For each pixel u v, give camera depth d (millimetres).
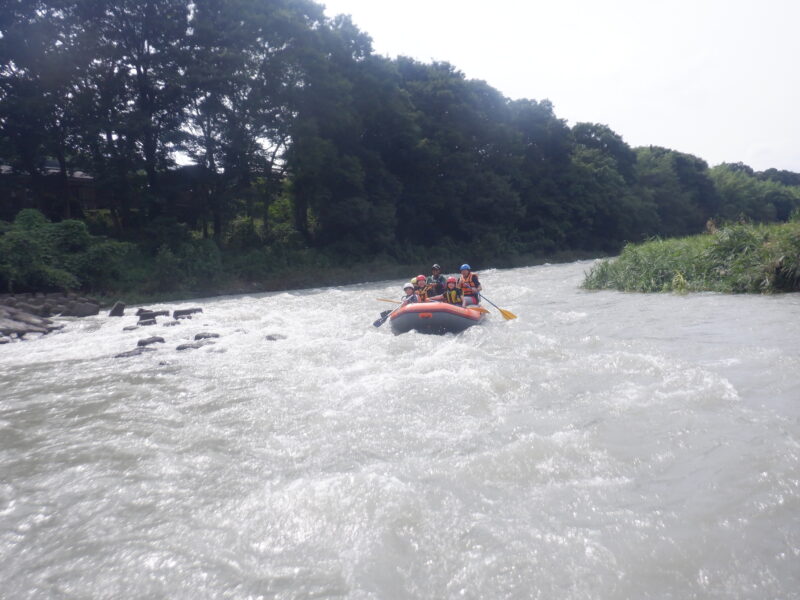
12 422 5523
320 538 3131
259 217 36844
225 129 28000
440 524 3191
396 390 5930
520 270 32219
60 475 4145
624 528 3043
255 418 5340
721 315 9688
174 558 3004
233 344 9719
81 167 27094
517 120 52625
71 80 24859
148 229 27453
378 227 36125
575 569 2721
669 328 8852
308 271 30375
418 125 39938
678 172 74750
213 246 27438
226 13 28062
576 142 63719
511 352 7512
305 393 6172
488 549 2932
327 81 31000
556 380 5938
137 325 13258
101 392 6621
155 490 3832
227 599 2654
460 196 44250
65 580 2854
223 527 3305
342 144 34844
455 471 3871
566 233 53688
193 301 21750
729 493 3311
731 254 14273
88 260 22297
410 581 2719
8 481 4070
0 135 25469
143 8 25734
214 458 4379
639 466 3775
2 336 11891
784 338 7410
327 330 11141
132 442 4797
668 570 2670
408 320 10008
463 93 44469
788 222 14742
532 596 2557
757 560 2686
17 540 3254
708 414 4582
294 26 29656
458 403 5410
